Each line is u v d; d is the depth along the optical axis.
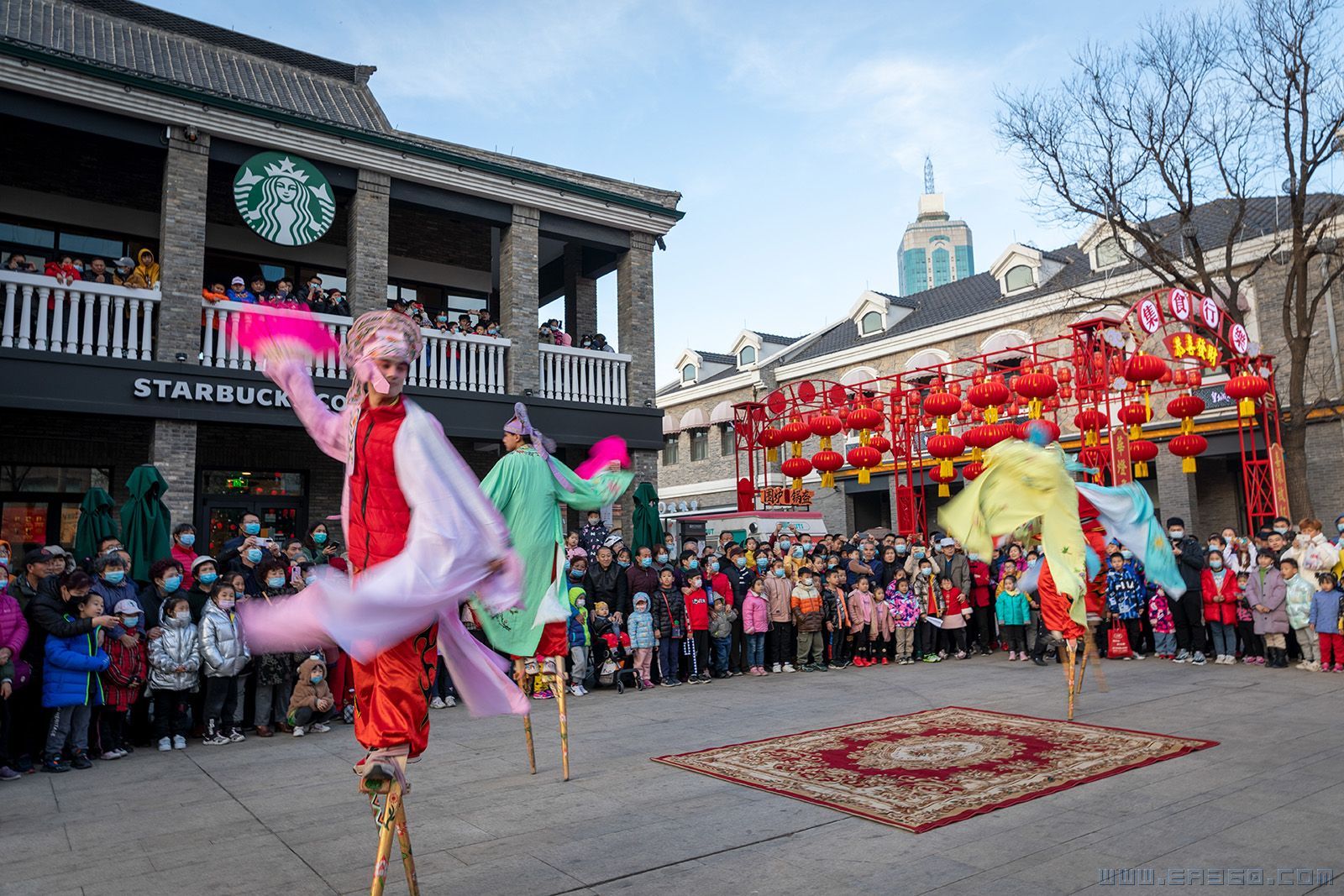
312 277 15.25
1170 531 13.26
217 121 12.60
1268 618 11.93
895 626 13.87
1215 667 12.33
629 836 4.98
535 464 5.80
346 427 3.36
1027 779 5.94
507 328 15.30
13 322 11.10
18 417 12.61
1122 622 13.80
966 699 9.85
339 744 8.36
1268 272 21.81
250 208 12.82
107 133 11.98
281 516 14.88
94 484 13.24
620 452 6.32
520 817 5.43
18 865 4.78
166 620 8.34
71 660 7.24
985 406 14.71
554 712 9.73
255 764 7.46
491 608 3.35
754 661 12.98
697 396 37.56
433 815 5.54
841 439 30.83
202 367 12.16
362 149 13.79
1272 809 5.27
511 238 15.45
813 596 13.05
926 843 4.72
